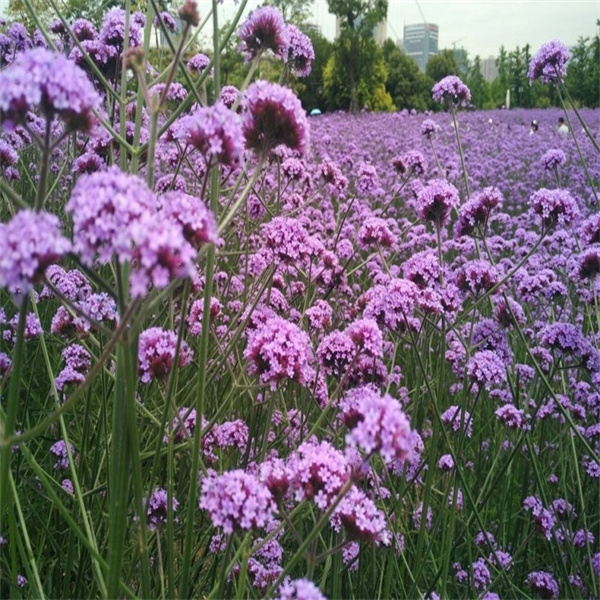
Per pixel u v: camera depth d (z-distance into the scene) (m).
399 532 3.24
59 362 3.60
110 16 3.67
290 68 3.67
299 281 4.64
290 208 5.52
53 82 1.55
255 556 2.84
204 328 2.05
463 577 3.48
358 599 2.92
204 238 1.65
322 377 3.43
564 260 5.52
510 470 3.87
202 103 2.20
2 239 1.42
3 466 1.67
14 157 3.21
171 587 2.21
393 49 53.22
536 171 12.98
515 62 51.69
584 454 4.18
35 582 2.30
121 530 1.76
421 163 5.94
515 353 5.06
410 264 3.39
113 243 1.44
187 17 1.88
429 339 3.73
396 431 1.67
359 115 28.56
